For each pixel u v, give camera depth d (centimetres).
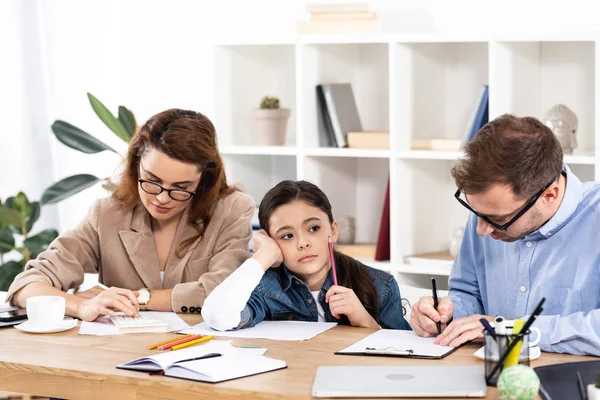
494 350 178
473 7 379
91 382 199
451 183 394
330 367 194
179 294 259
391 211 366
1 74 477
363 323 241
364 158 415
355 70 413
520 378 166
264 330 236
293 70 425
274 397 179
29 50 479
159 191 257
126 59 464
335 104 386
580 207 219
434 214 387
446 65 391
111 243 277
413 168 373
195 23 443
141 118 463
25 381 207
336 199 405
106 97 471
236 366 194
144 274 275
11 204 439
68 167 484
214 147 262
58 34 477
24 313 254
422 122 379
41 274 268
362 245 395
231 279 241
